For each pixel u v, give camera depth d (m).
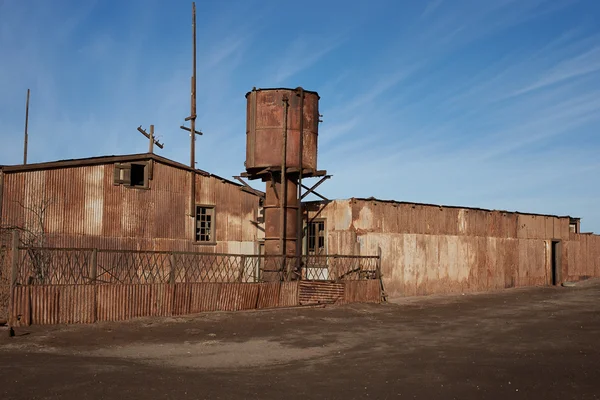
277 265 19.66
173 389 7.66
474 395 7.69
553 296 24.16
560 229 32.44
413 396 7.63
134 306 14.02
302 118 20.50
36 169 19.34
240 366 9.64
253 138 20.52
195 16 27.86
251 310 16.19
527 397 7.61
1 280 13.36
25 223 18.95
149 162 22.17
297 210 20.69
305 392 7.77
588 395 7.69
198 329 13.26
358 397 7.55
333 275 20.52
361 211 21.20
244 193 25.00
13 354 9.96
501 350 11.18
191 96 27.33
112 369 8.81
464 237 25.88
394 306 19.38
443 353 10.84
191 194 23.33
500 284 27.72
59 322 12.81
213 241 23.80
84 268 19.88
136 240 21.59
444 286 24.55
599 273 35.28
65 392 7.33
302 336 12.92
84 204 20.38
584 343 11.99
